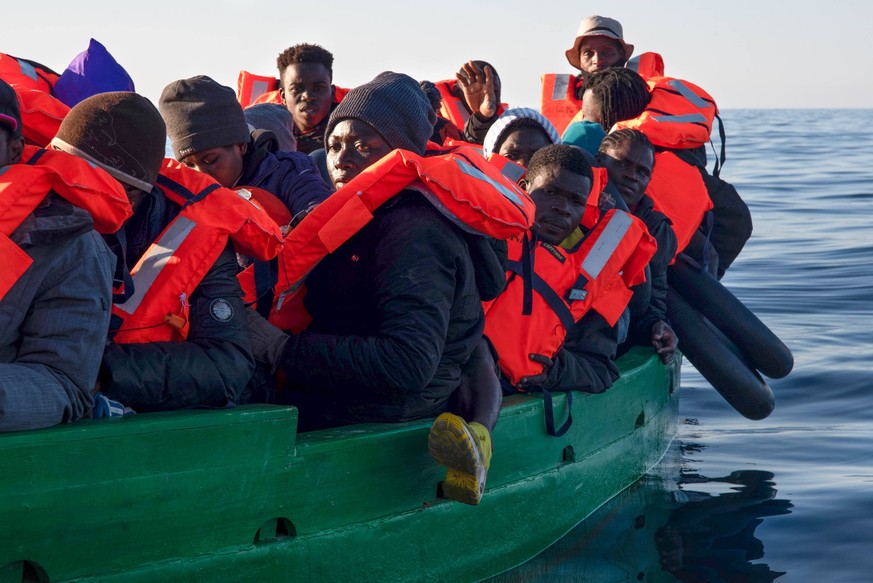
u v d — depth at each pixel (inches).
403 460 123.1
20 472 91.4
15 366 91.7
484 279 128.3
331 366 118.1
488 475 136.1
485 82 245.0
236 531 107.9
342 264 120.8
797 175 898.1
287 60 221.3
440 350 118.5
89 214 94.8
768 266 412.8
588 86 245.3
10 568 93.1
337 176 131.9
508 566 142.2
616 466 173.5
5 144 93.4
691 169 218.7
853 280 378.0
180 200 110.1
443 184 116.2
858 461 195.3
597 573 141.9
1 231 90.0
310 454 113.0
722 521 163.9
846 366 260.2
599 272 153.8
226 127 134.2
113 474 97.3
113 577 99.0
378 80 131.7
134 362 102.6
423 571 128.2
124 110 102.3
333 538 116.6
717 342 209.8
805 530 159.6
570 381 151.4
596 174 167.8
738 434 217.0
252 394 123.0
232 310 111.3
